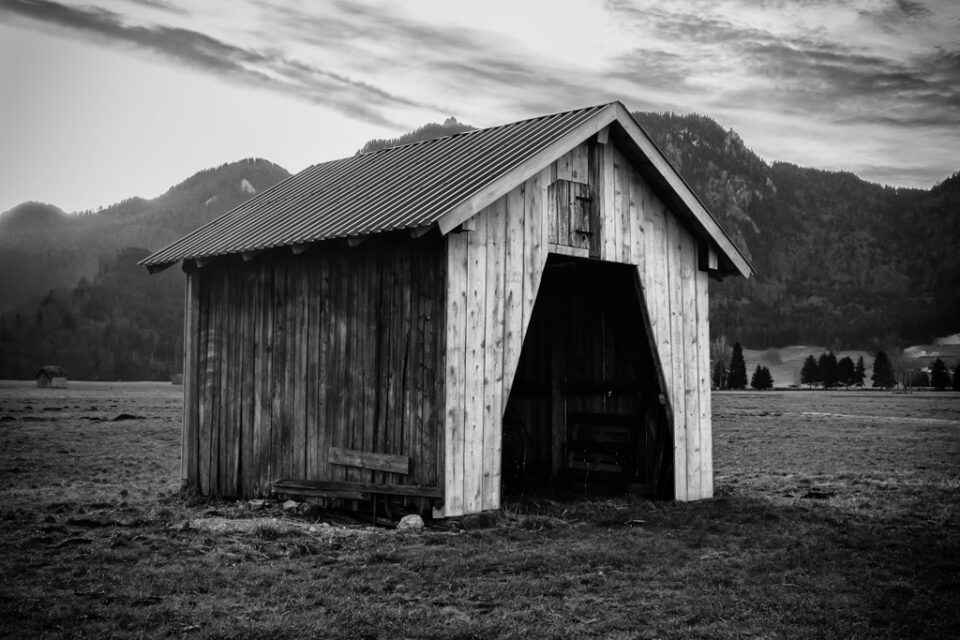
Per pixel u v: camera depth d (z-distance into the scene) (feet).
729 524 48.08
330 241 53.26
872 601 31.94
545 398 68.08
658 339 57.21
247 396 59.06
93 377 643.45
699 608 30.68
